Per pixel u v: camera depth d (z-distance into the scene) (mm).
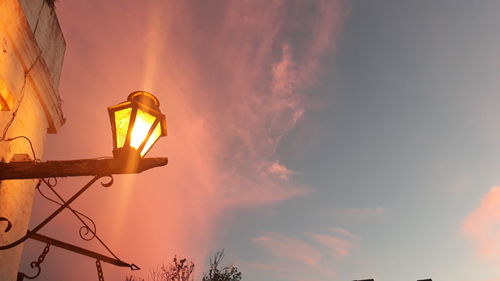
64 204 4227
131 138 4293
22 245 5758
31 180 5949
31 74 5777
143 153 4449
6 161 5195
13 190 5387
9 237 5320
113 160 4234
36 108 6160
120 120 4402
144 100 4613
